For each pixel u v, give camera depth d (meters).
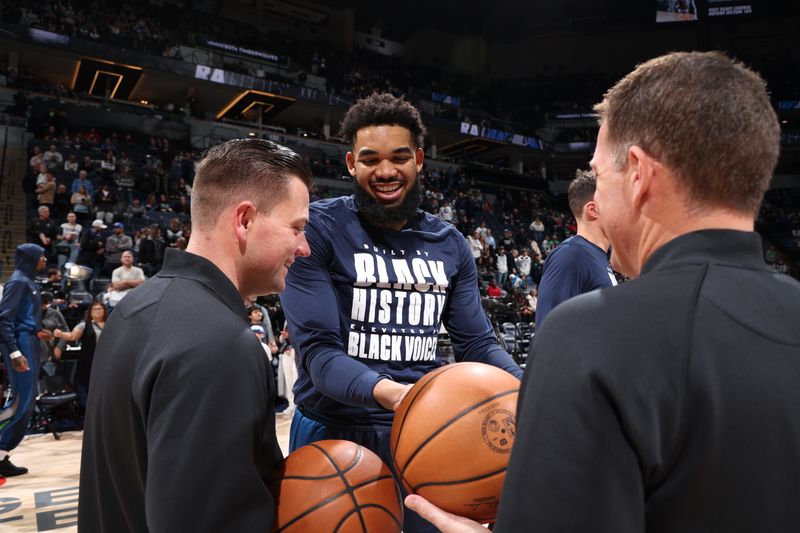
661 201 0.61
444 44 24.33
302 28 21.69
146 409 0.76
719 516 0.50
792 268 17.88
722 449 0.49
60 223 9.59
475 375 0.97
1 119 12.77
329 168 15.77
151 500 0.71
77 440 4.99
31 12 14.42
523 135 21.31
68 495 3.51
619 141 0.64
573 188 2.29
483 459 0.89
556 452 0.50
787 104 20.28
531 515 0.50
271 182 0.93
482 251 12.75
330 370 1.24
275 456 0.91
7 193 11.48
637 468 0.49
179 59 15.80
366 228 1.49
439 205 15.35
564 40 23.75
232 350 0.77
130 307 0.87
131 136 14.23
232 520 0.72
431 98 21.39
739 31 21.75
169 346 0.77
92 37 14.81
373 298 1.44
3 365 5.06
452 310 1.63
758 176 0.58
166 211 10.76
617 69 23.19
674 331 0.52
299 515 0.88
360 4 21.75
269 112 17.91
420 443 0.92
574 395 0.51
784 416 0.50
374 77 20.88
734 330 0.52
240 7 20.33
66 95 14.70
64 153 11.88
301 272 1.39
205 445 0.72
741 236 0.58
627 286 0.57
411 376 1.47
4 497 3.48
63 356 5.71
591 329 0.53
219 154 0.94
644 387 0.50
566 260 2.19
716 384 0.50
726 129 0.56
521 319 9.98
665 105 0.59
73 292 7.02
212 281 0.88
